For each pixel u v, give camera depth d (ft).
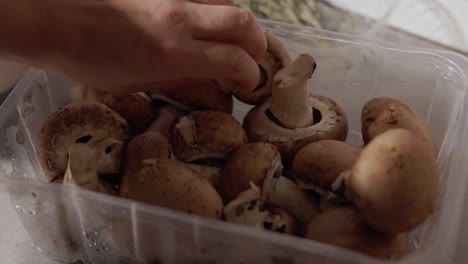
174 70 0.86
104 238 0.84
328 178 0.83
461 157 0.87
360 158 0.73
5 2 0.83
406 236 0.83
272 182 0.90
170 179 0.78
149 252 0.80
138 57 0.85
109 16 0.85
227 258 0.78
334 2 1.54
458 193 0.82
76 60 0.85
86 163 0.85
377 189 0.70
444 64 1.07
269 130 0.97
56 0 0.85
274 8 1.50
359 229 0.74
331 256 0.70
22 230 0.95
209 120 0.93
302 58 0.96
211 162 0.95
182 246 0.78
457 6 1.50
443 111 1.04
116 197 0.79
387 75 1.13
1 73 1.15
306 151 0.87
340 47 1.15
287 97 0.95
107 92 1.00
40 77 1.06
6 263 0.91
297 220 0.89
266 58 1.00
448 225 0.77
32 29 0.84
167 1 0.87
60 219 0.85
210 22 0.86
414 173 0.70
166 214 0.74
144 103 1.01
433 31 1.44
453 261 0.89
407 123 0.89
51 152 0.93
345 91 1.16
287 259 0.74
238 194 0.85
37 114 1.06
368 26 1.46
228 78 0.92
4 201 1.00
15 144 0.99
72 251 0.89
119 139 0.95
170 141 0.94
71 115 0.92
